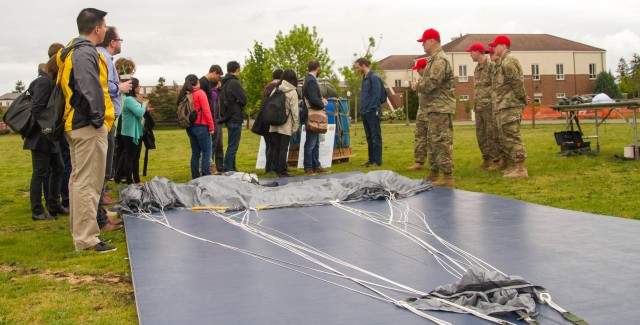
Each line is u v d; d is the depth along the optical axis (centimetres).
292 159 1220
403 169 1105
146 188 724
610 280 353
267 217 625
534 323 285
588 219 537
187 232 550
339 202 703
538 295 317
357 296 342
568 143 1213
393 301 328
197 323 306
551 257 411
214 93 1135
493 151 1032
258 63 4253
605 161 1081
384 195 721
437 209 631
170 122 6338
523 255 420
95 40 533
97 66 516
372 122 1166
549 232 491
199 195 724
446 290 329
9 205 873
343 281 374
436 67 820
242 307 329
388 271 393
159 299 347
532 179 891
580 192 756
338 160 1279
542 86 5462
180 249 478
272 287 365
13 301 393
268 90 1034
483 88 1027
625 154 1091
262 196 723
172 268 417
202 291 361
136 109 905
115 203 803
